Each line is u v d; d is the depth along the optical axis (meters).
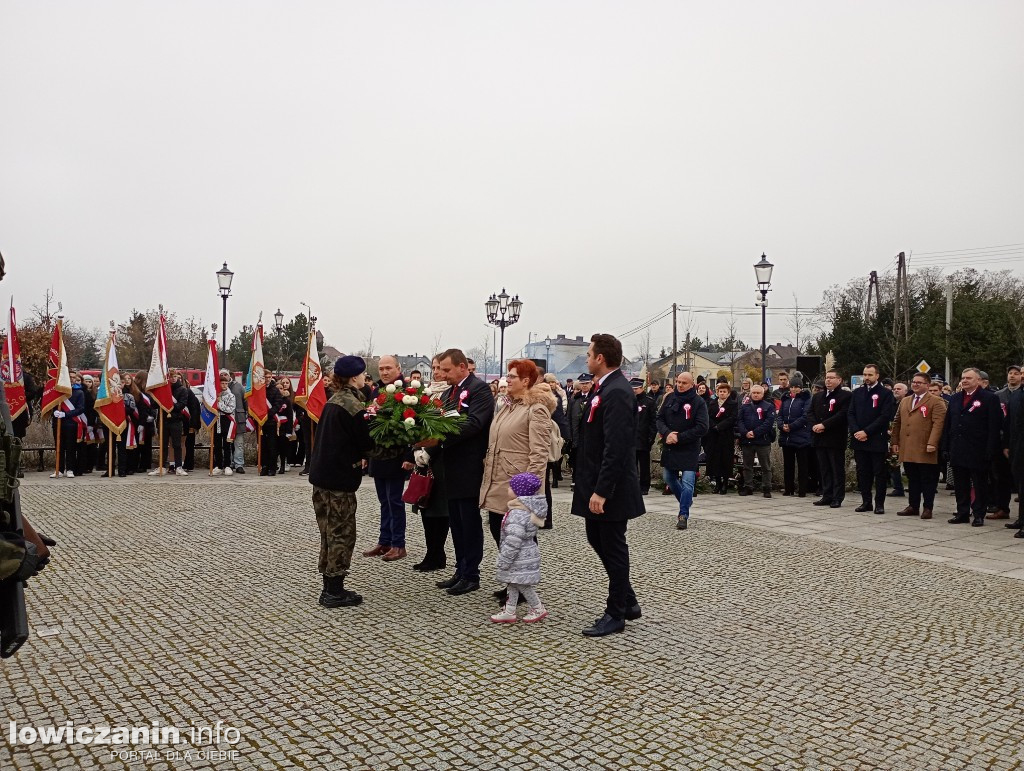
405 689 4.35
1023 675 4.70
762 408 13.19
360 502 11.70
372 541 8.68
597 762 3.54
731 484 14.09
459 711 4.06
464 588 6.46
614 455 5.27
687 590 6.64
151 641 5.14
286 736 3.76
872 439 11.30
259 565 7.33
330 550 5.95
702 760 3.57
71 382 14.97
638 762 3.55
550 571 7.33
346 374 6.09
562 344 70.81
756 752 3.66
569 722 3.95
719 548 8.56
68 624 5.48
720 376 13.64
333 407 6.00
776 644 5.21
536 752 3.63
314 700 4.19
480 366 54.69
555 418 11.21
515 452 6.13
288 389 15.66
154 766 3.46
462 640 5.22
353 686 4.39
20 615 3.06
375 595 6.39
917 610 6.11
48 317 31.92
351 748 3.64
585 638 5.29
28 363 28.20
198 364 42.88
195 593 6.33
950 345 29.33
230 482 13.85
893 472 13.28
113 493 12.16
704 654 5.00
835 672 4.70
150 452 15.72
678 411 10.05
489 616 5.81
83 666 4.67
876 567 7.68
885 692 4.40
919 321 34.69
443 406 6.72
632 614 5.68
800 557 8.12
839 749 3.70
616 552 5.42
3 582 3.04
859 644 5.24
